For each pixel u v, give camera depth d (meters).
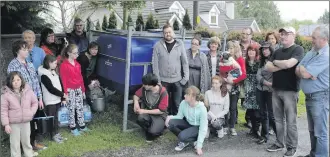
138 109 4.88
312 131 4.21
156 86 4.86
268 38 5.23
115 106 6.46
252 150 4.71
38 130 4.39
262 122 4.94
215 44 5.34
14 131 4.04
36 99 4.22
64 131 5.23
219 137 5.18
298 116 6.64
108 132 5.23
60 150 4.46
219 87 5.04
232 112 5.25
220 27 20.45
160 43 5.16
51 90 4.60
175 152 4.61
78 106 5.13
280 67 4.16
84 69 5.87
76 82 5.06
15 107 3.97
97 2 11.28
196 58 5.40
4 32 8.41
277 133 4.61
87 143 4.77
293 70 4.21
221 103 5.06
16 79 3.95
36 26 9.02
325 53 3.87
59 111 4.91
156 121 4.88
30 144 4.33
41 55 4.99
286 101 4.30
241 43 5.79
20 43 4.24
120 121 5.77
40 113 4.62
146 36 5.64
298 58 4.12
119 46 5.43
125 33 5.81
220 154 4.55
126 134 5.18
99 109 5.94
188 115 4.63
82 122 5.19
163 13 16.91
